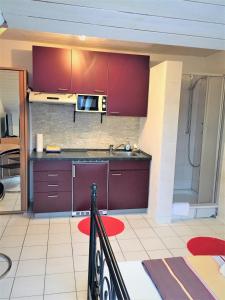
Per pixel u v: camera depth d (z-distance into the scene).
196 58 4.01
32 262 2.38
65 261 2.41
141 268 1.65
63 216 3.42
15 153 3.37
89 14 1.74
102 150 3.95
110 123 3.93
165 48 3.54
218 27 1.94
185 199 3.85
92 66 3.36
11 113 3.29
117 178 3.46
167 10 1.64
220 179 3.52
